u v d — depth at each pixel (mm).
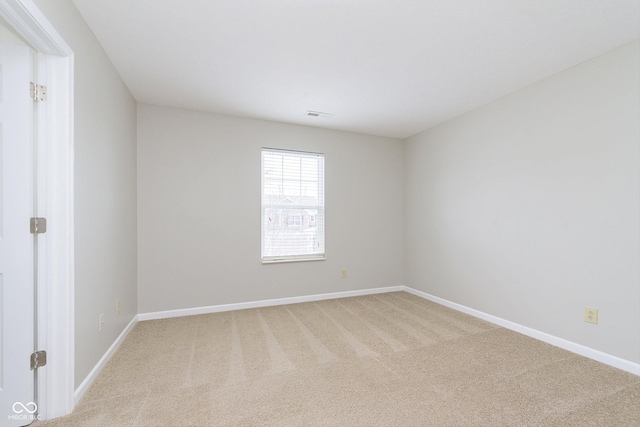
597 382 1857
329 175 3928
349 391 1758
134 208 2910
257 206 3518
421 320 3037
